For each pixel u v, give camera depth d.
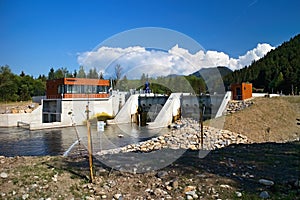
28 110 39.66
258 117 26.12
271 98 34.09
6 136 27.98
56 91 37.53
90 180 6.75
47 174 7.09
